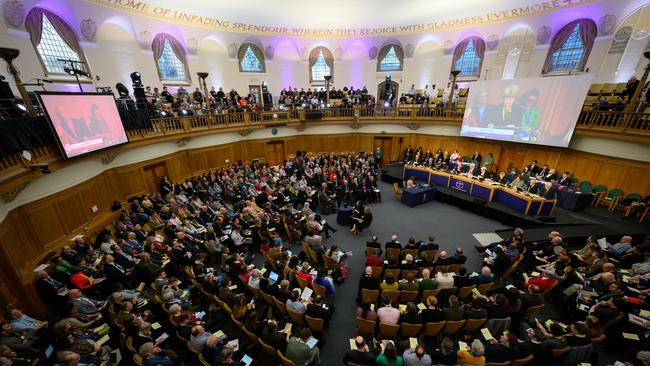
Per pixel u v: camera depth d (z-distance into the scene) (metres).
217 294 6.50
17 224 7.15
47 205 8.07
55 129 7.79
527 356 4.75
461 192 14.23
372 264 7.61
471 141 17.66
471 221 12.26
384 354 4.55
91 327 6.15
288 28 21.20
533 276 7.39
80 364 4.98
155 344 5.49
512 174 13.53
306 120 19.30
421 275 7.61
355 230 11.19
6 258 6.24
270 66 22.09
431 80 21.89
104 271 7.46
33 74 11.87
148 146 12.62
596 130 11.59
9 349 4.73
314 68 23.50
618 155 11.25
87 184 9.67
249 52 21.14
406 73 22.61
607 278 6.41
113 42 14.90
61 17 12.72
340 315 6.99
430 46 21.17
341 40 22.52
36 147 7.32
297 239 10.47
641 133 10.05
